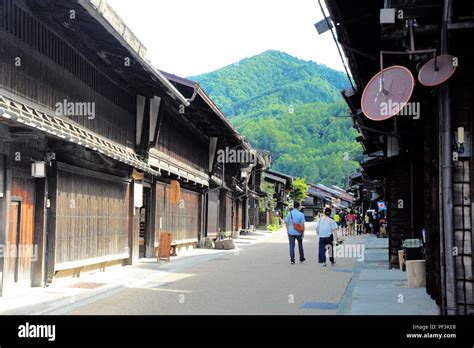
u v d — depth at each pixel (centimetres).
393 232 1725
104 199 1523
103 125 1465
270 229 5519
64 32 1189
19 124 934
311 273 1580
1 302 991
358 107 1677
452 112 769
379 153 2419
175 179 2358
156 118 1803
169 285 1309
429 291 1112
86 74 1341
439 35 742
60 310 959
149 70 1337
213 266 1811
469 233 759
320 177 11619
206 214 2986
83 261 1370
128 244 1727
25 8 1036
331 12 987
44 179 1185
